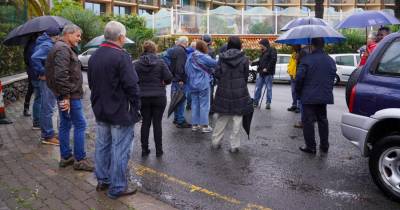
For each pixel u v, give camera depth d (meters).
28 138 7.42
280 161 6.57
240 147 7.44
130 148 4.89
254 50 26.70
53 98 6.95
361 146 5.36
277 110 11.48
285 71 20.00
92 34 30.72
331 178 5.78
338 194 5.20
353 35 26.11
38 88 7.93
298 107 11.15
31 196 4.80
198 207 4.80
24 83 12.77
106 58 4.56
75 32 5.67
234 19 27.47
